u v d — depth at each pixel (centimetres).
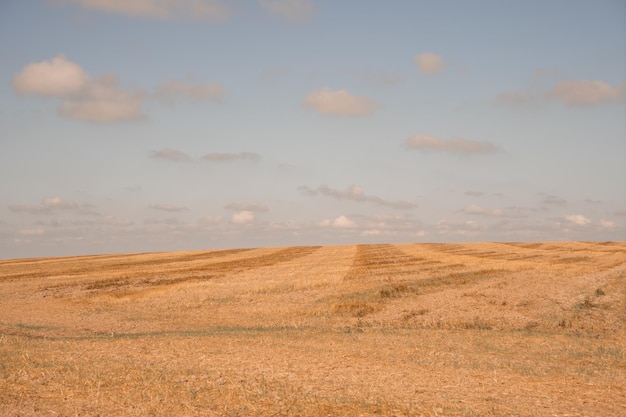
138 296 3738
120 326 2695
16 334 2317
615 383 1238
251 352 1669
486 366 1452
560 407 1027
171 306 3350
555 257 6556
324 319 2734
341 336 2109
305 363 1481
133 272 5631
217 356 1588
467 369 1409
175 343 1859
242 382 1227
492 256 6850
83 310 3288
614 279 3934
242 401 1062
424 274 4497
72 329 2592
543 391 1155
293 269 5403
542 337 2027
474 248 9306
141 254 9975
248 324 2673
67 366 1374
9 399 1055
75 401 1051
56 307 3434
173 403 1042
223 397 1091
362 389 1165
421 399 1079
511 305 2877
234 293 3712
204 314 3059
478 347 1805
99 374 1281
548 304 2870
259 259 7450
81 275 5456
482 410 1002
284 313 2961
